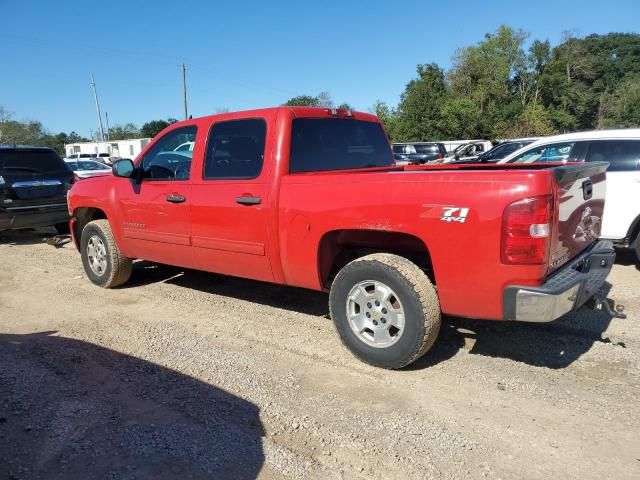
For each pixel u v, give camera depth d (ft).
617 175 22.56
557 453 9.77
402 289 12.35
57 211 32.81
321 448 10.09
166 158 17.93
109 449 10.12
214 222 16.07
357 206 12.86
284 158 14.55
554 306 10.88
